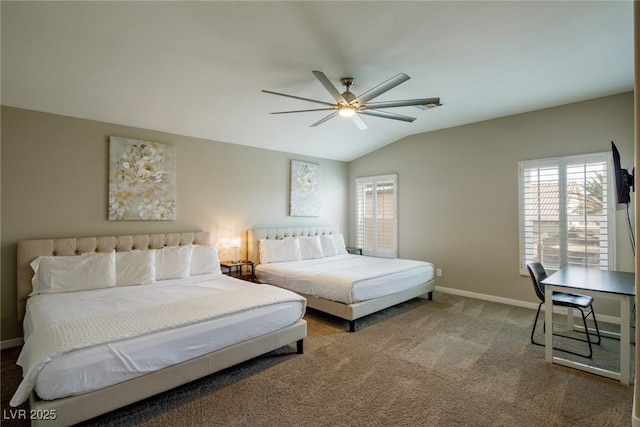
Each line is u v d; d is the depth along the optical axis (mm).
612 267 3686
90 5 2025
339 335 3439
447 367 2713
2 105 3133
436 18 2256
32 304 2734
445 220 5227
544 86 3496
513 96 3791
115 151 3771
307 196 5922
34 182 3285
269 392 2332
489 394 2311
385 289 3947
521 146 4426
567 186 4027
